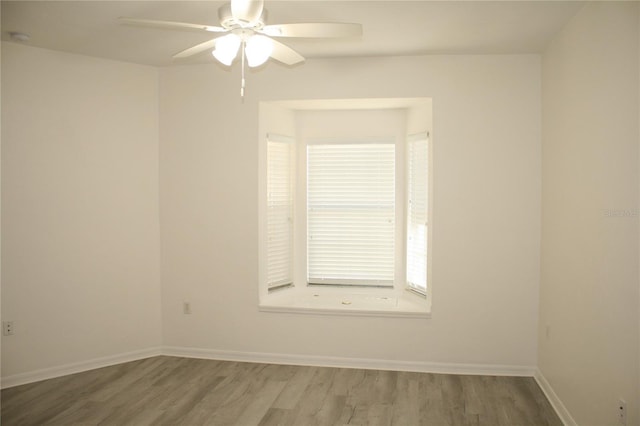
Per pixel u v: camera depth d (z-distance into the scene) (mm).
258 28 2479
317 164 4844
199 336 4430
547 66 3721
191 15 3148
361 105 4461
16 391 3686
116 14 3137
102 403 3480
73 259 4059
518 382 3863
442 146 4035
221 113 4324
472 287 4035
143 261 4395
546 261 3729
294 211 4879
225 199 4344
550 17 3123
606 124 2570
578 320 2975
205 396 3598
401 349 4148
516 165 3953
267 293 4547
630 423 2297
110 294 4234
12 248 3797
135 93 4316
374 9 3012
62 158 3988
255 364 4289
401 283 4746
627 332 2330
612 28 2504
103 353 4211
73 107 4023
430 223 4148
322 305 4344
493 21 3209
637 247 2238
